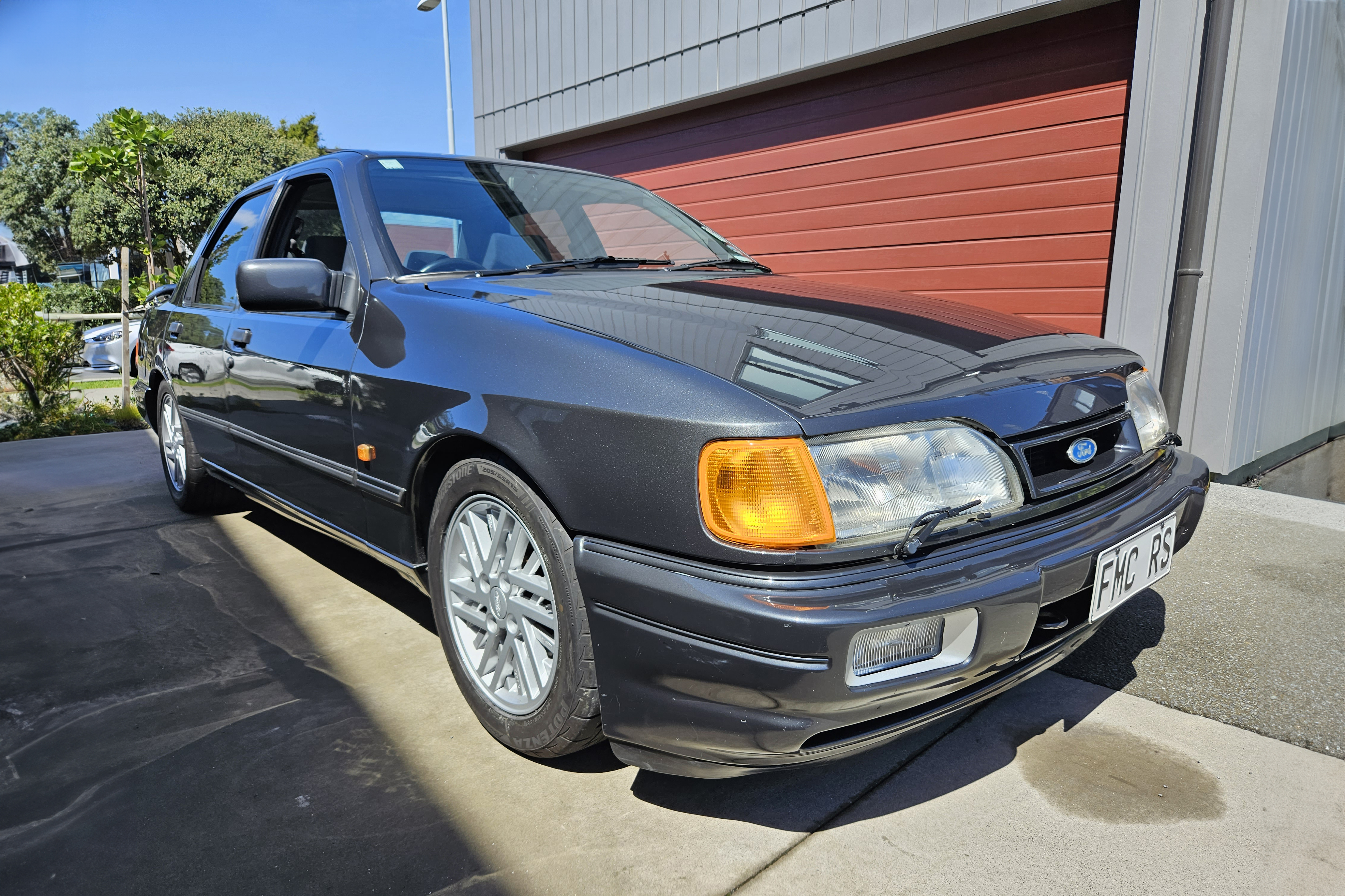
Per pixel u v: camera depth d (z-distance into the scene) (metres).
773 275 2.37
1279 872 1.36
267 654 2.19
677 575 1.26
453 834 1.46
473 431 1.59
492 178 2.47
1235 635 2.30
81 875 1.35
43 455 5.07
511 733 1.67
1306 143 3.96
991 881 1.34
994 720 1.87
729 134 5.96
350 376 1.97
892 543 1.24
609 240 2.52
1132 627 2.36
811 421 1.23
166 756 1.70
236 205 3.16
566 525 1.42
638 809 1.54
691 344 1.47
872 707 1.22
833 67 5.10
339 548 3.11
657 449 1.29
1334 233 4.77
